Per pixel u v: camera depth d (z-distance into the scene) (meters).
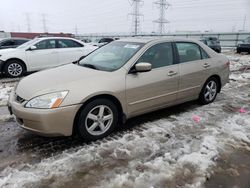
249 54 18.66
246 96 5.71
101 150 3.09
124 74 3.50
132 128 3.76
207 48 4.88
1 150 3.11
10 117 4.29
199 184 2.46
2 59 7.94
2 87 6.65
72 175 2.58
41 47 8.55
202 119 4.15
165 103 4.09
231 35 30.67
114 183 2.46
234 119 4.16
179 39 4.36
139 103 3.69
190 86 4.44
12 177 2.53
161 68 3.94
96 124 3.32
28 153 3.04
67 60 9.02
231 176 2.60
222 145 3.24
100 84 3.26
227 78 5.32
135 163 2.80
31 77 3.63
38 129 2.98
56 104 2.94
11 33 31.19
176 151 3.07
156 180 2.50
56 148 3.16
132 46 3.97
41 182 2.46
